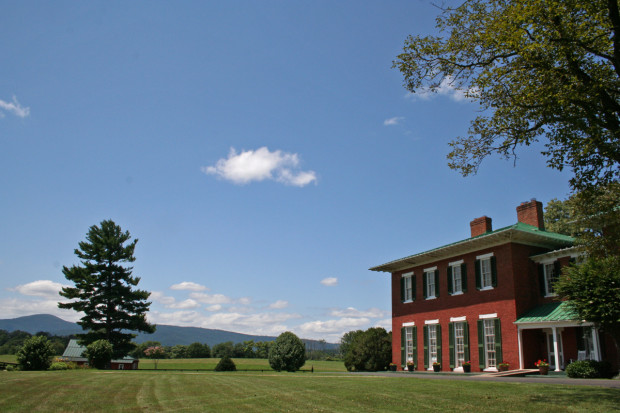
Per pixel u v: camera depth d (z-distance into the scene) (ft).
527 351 83.46
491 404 39.99
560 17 42.73
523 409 37.04
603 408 36.09
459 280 100.22
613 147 43.50
